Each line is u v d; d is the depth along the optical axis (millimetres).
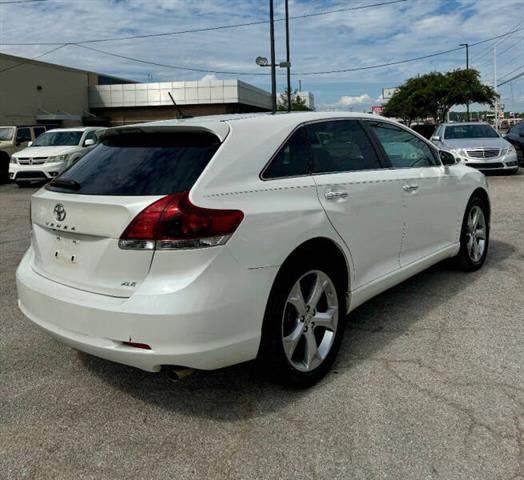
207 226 2666
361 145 3926
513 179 13273
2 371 3598
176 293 2609
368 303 4691
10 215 10539
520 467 2467
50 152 15648
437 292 4898
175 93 38125
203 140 3010
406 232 4199
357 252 3613
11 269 6254
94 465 2600
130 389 3334
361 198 3643
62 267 3092
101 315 2730
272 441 2740
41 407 3135
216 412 3033
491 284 5074
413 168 4410
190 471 2535
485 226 5625
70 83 36594
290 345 3113
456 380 3271
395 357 3615
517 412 2904
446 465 2498
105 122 39250
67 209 2986
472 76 44031
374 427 2818
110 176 3023
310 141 3463
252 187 2953
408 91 48000
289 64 25047
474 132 14914
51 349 3943
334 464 2543
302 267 3125
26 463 2623
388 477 2436
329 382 3314
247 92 40250
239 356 2838
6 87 30781
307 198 3221
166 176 2840
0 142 18469
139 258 2691
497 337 3873
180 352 2629
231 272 2732
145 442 2773
